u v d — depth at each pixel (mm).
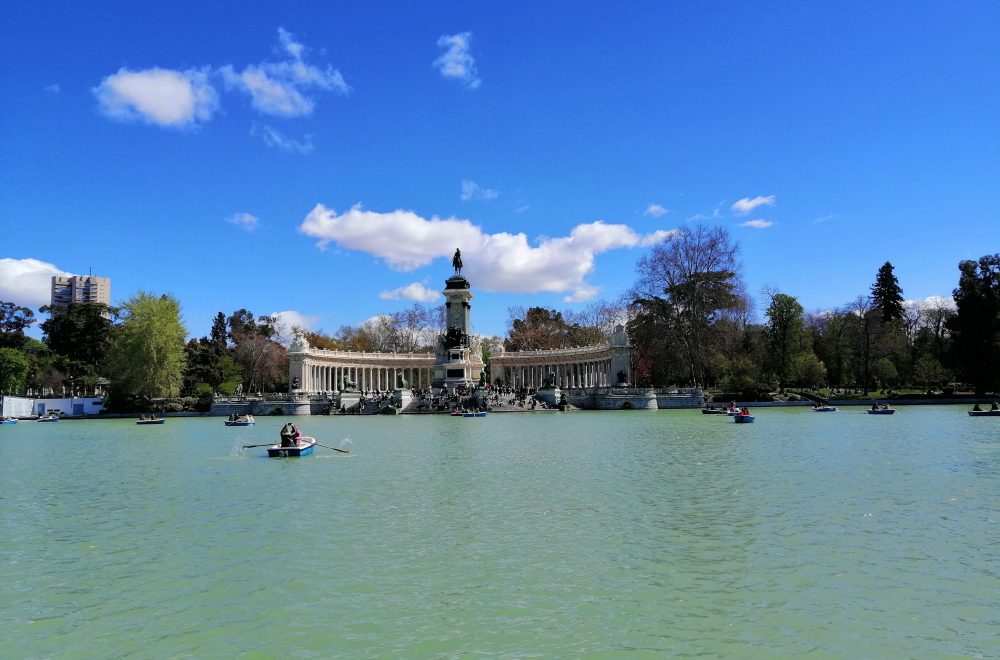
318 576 17391
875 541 19828
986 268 102500
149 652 13141
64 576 17672
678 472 33625
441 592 16125
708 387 122438
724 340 108438
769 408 96875
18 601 15914
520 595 15875
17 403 114188
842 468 33688
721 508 24641
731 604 15133
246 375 149250
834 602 15148
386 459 41281
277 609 15195
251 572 17781
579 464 37438
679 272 110875
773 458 38250
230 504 26812
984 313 99875
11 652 13211
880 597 15398
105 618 14836
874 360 122062
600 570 17594
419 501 26891
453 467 37031
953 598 15281
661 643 13219
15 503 27766
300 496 28359
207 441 58125
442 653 12898
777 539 20188
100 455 46594
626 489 28969
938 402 100188
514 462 38844
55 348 144125
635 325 117312
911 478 30375
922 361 117500
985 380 101750
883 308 132125
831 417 74562
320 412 110625
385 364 143750
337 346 172750
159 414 109375
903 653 12680
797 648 12938
